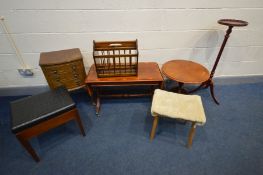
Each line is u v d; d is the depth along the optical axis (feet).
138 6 5.27
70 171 4.51
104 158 4.79
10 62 6.18
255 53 6.68
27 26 5.41
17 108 4.25
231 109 6.30
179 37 6.03
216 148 5.00
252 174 4.42
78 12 5.26
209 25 5.82
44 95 4.64
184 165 4.61
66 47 5.97
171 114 4.25
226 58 6.77
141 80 5.30
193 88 7.29
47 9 5.15
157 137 5.33
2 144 5.18
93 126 5.71
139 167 4.58
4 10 5.04
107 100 6.77
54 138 5.33
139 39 5.96
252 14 5.67
